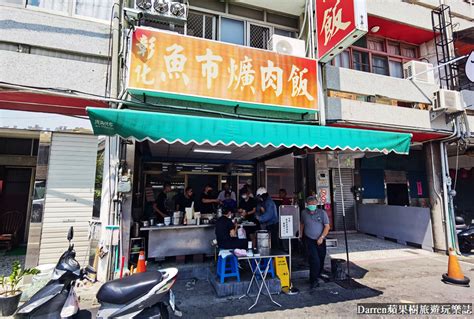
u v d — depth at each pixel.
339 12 5.55
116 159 5.22
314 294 4.77
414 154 11.68
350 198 11.21
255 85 5.72
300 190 7.82
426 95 7.74
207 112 5.66
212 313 4.03
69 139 5.50
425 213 8.35
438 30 8.25
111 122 3.52
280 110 6.16
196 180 9.16
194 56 5.30
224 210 6.11
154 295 3.09
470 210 11.90
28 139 8.27
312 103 6.18
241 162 9.41
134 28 4.93
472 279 5.57
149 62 4.95
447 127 7.64
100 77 5.26
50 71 4.95
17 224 8.11
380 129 6.98
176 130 3.77
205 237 6.48
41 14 5.01
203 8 6.79
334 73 6.76
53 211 5.26
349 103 6.75
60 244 5.25
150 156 8.48
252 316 3.93
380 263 6.73
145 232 6.50
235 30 7.07
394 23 7.84
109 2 5.60
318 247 5.25
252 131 4.13
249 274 5.26
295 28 7.67
